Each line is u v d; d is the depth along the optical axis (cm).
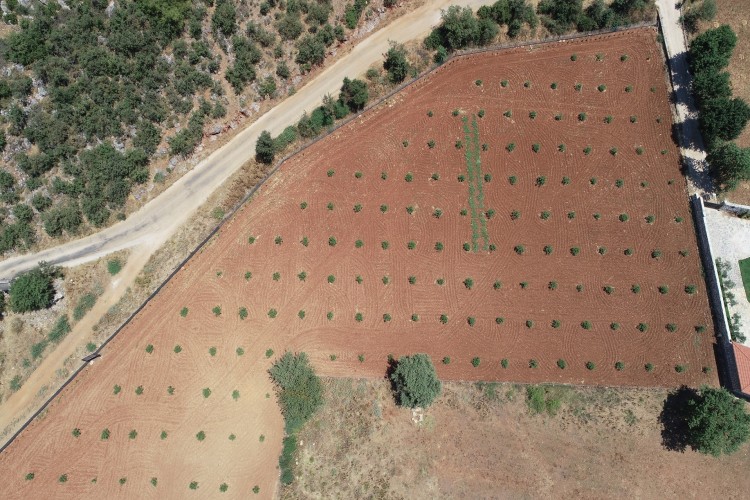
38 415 6406
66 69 6712
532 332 6162
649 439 5875
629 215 6359
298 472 6091
